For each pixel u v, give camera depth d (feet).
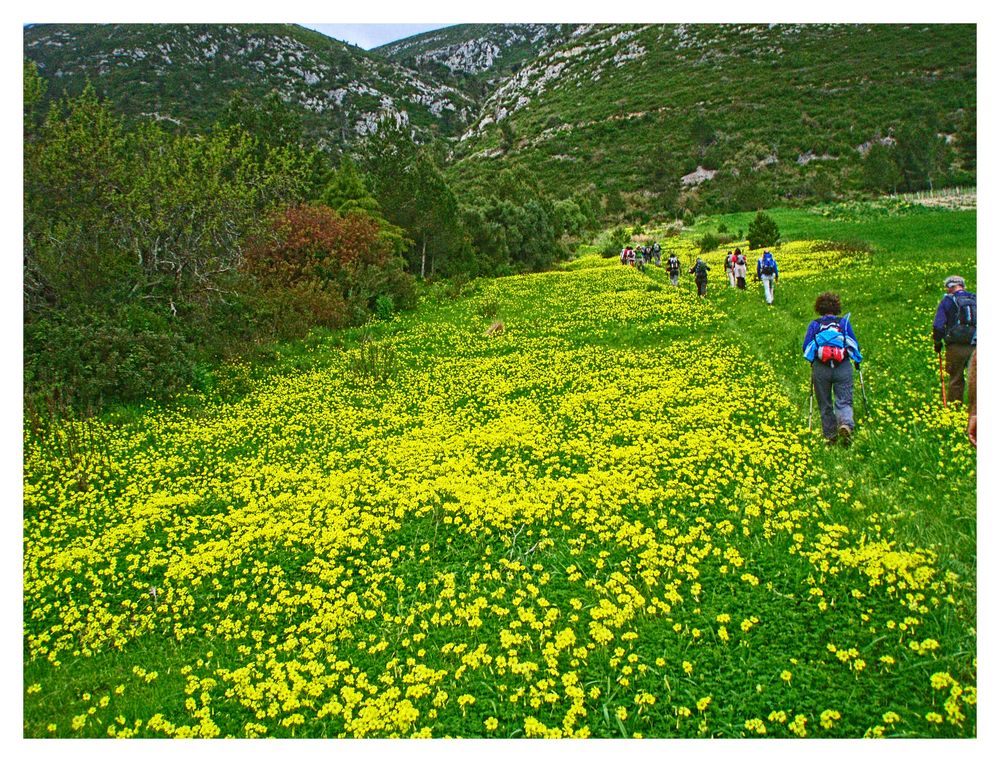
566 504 25.79
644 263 118.73
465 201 163.43
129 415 44.70
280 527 25.84
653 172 295.69
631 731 14.94
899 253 85.92
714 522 23.48
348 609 20.30
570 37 596.29
